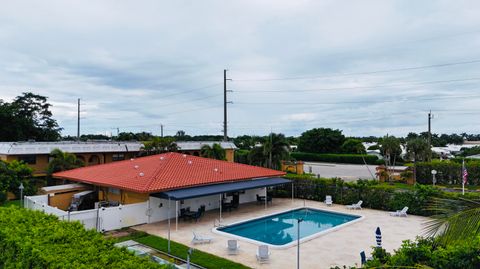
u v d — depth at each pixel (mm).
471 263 10688
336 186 36281
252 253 20609
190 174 31578
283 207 34000
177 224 27250
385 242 22719
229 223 27453
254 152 52562
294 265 18609
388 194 32750
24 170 34469
